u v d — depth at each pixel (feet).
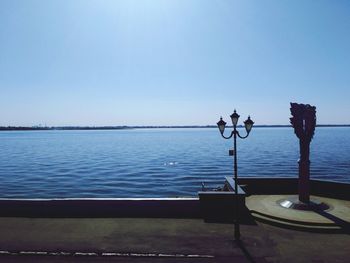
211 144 463.42
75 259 34.94
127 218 48.96
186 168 205.67
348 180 151.84
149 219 48.39
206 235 41.81
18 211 50.37
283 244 38.81
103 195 129.90
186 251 36.83
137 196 127.65
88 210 50.24
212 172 187.93
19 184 152.97
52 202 50.31
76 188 144.15
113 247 38.04
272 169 195.42
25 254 36.22
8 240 40.34
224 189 67.92
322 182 61.72
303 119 52.47
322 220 44.91
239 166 211.00
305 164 52.16
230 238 40.75
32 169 204.03
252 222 46.88
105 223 46.70
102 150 364.79
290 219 45.42
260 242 39.45
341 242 39.40
